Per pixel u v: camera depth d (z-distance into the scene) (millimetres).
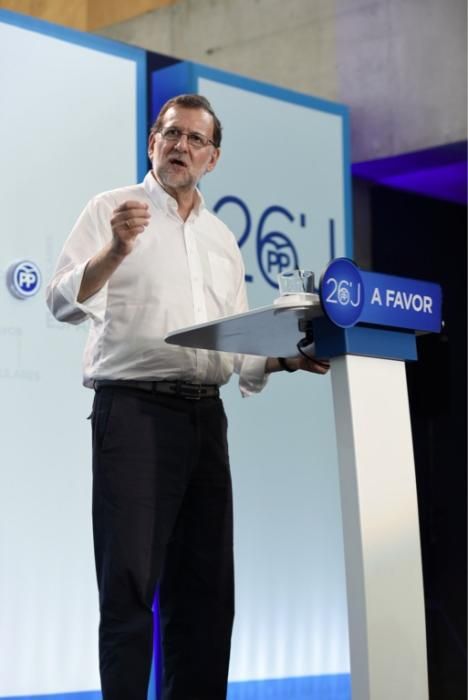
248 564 7242
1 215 6375
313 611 7480
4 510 6234
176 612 4664
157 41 10148
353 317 3654
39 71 6598
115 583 4285
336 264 3600
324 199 8039
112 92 6910
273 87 7832
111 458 4383
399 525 3766
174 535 4664
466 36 8680
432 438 9672
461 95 8695
